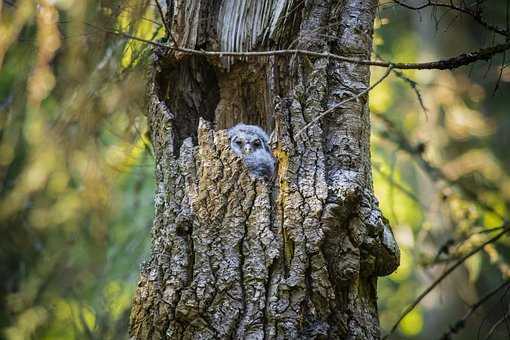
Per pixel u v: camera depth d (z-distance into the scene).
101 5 10.43
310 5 9.21
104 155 12.98
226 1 9.43
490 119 19.95
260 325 7.49
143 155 13.01
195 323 7.52
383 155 17.41
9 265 16.48
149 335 7.75
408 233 15.83
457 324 11.43
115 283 15.52
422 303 20.34
